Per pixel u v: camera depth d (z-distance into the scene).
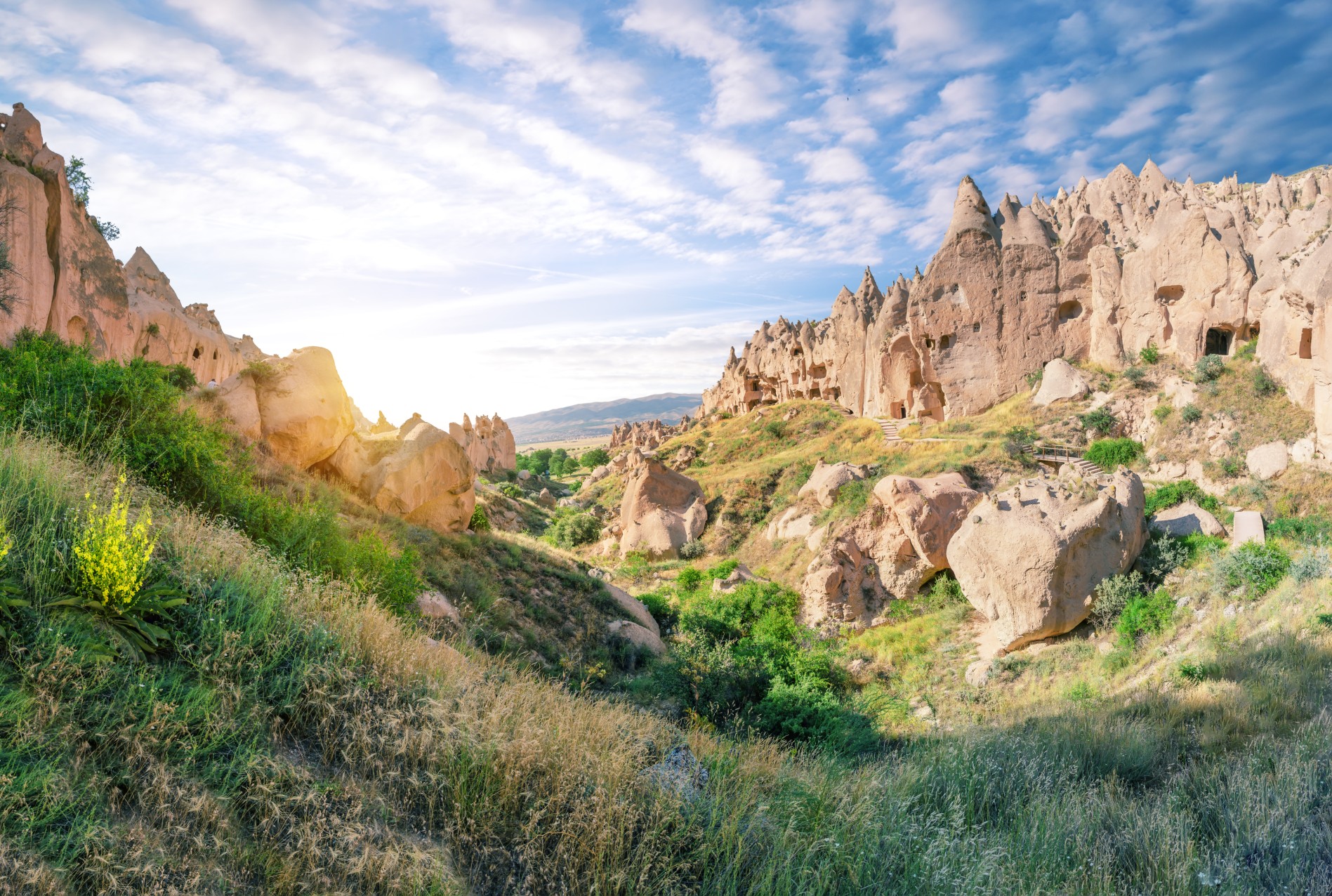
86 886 3.57
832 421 66.50
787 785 7.28
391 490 22.78
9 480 6.59
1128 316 48.16
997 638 25.70
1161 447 38.66
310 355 22.77
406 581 13.71
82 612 5.30
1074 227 51.97
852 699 21.20
